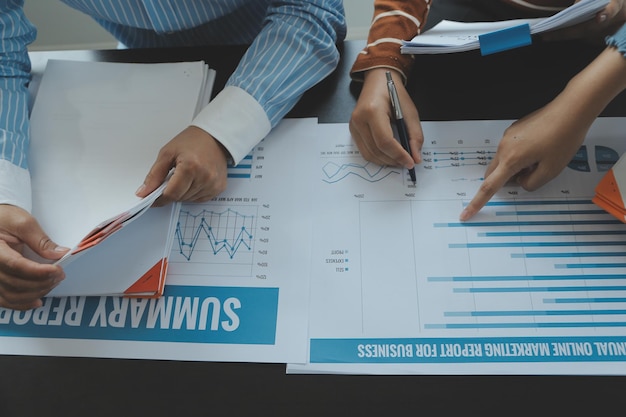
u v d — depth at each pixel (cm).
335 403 45
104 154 59
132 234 54
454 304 49
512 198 55
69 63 66
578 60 63
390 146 55
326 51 63
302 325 49
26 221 50
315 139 61
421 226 54
